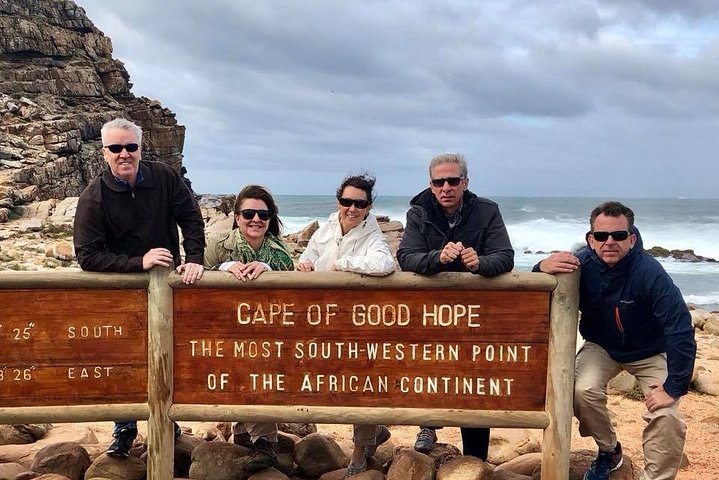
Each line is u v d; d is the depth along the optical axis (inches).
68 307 167.8
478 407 166.6
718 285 1148.5
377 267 162.4
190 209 188.4
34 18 2591.0
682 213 3046.3
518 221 2519.7
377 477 183.8
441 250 163.8
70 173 1851.6
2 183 1520.7
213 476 191.2
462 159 175.9
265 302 167.5
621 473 183.3
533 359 165.8
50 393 168.6
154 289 166.7
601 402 171.6
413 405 167.2
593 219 166.4
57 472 193.6
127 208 177.6
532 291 164.7
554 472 165.5
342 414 166.6
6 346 167.2
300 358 167.8
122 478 191.8
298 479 202.8
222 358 168.6
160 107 2645.2
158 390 168.2
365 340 166.7
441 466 187.3
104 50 2751.0
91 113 2315.5
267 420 168.2
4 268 737.0
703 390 339.0
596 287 168.9
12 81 2349.9
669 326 161.9
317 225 914.1
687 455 244.2
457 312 165.3
